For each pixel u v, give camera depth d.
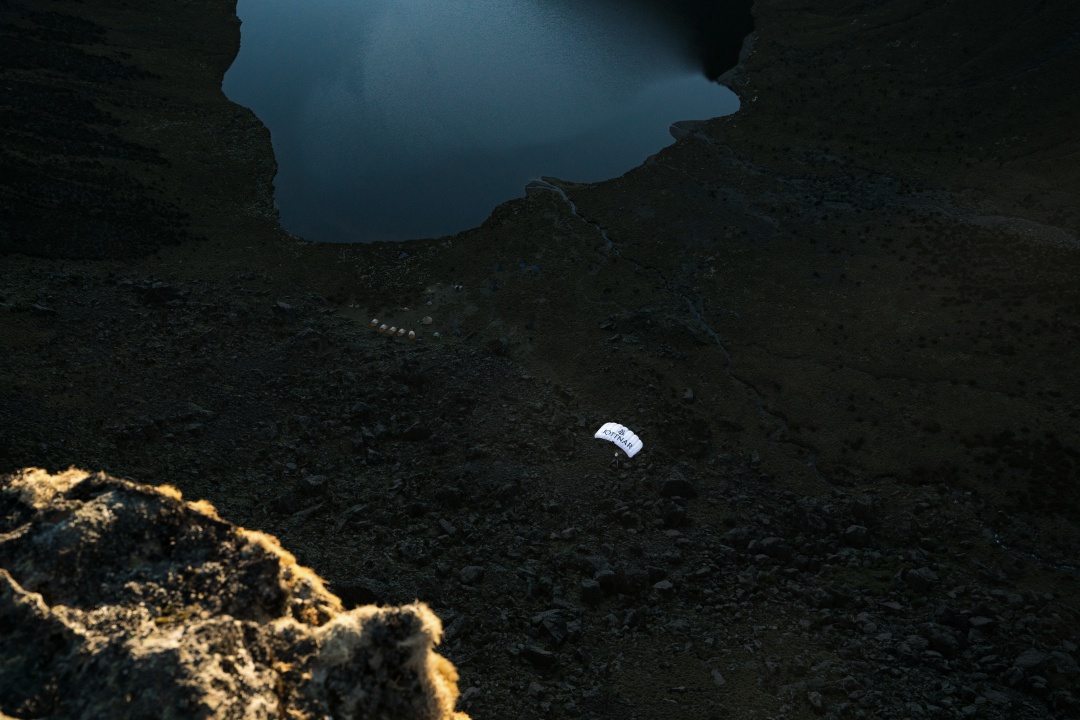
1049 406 119.06
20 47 190.50
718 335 134.62
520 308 138.00
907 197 165.75
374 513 95.12
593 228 159.50
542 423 111.62
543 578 87.12
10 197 142.88
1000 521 102.38
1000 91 190.00
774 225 160.38
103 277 131.62
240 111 194.00
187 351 117.44
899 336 133.75
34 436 96.25
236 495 96.19
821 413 120.00
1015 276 143.62
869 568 93.94
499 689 72.62
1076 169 166.50
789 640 81.69
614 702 72.50
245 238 154.25
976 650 81.25
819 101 196.88
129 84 193.38
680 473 104.62
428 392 116.44
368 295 141.25
